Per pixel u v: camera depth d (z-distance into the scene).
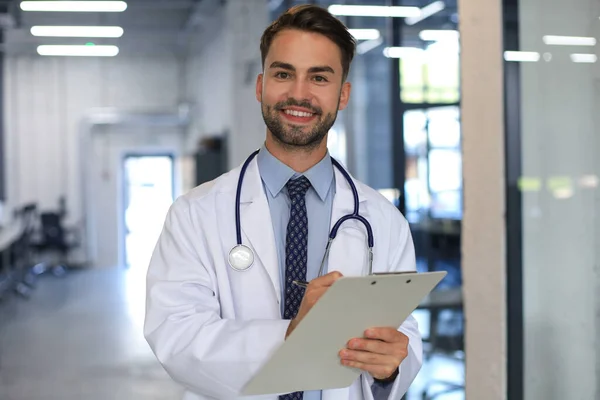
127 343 5.92
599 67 2.08
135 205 12.38
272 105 1.28
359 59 8.34
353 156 8.51
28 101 11.68
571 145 2.17
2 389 4.55
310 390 1.30
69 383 4.68
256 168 1.40
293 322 1.15
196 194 1.38
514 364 2.23
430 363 4.32
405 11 5.35
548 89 2.23
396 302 1.10
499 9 2.22
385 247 1.41
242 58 7.90
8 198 11.59
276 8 7.50
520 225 2.23
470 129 2.31
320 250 1.35
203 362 1.20
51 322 6.98
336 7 6.36
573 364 2.19
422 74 5.34
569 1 2.15
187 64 12.20
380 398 1.31
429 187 5.23
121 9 8.19
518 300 2.24
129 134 12.25
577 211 2.17
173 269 1.31
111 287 9.59
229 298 1.31
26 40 10.35
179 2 9.00
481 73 2.27
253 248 1.33
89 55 11.20
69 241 11.43
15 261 9.48
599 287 2.10
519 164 2.24
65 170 11.80
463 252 2.36
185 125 12.42
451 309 4.43
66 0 7.97
